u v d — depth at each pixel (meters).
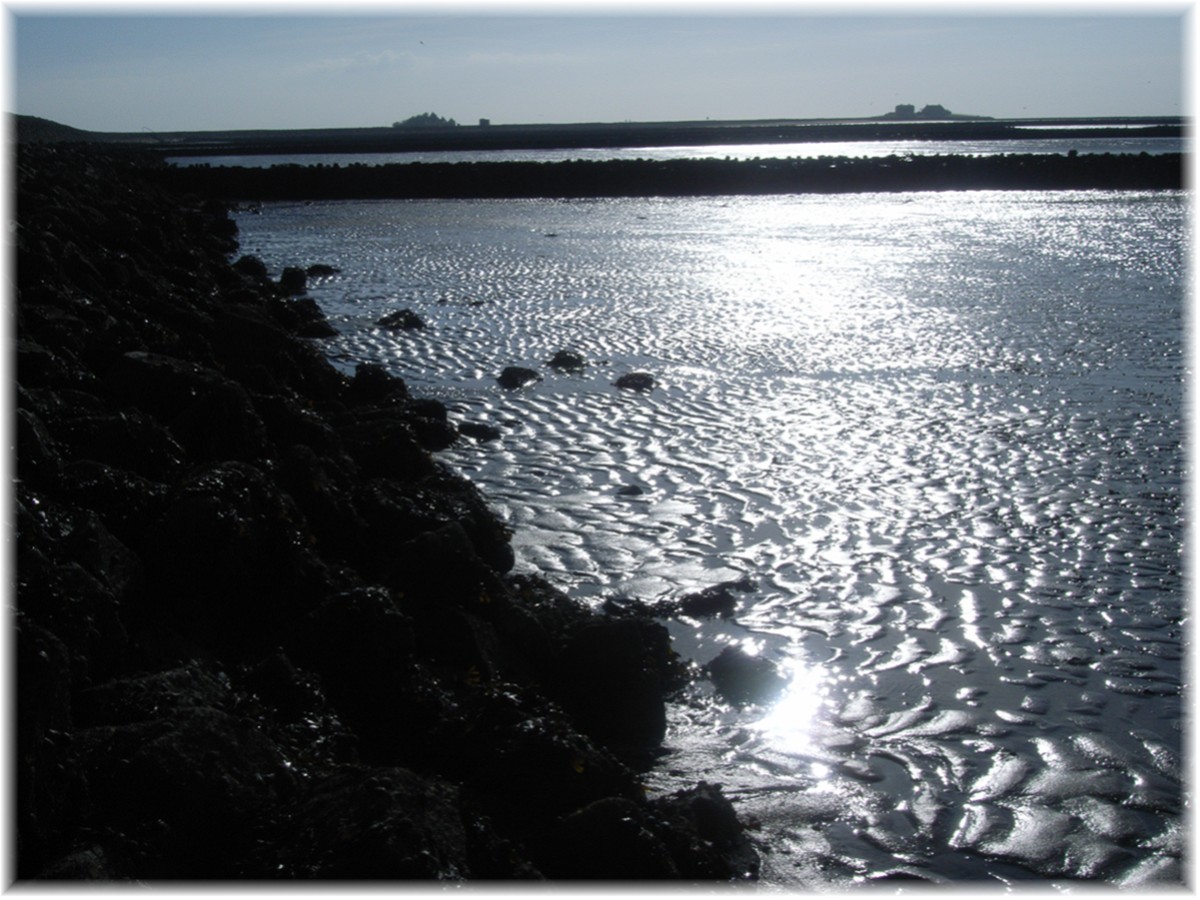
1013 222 42.03
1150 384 17.34
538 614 8.57
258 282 25.73
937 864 6.48
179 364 10.05
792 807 6.98
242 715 6.21
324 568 8.01
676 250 34.50
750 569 10.50
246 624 7.52
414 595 8.20
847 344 20.34
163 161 88.25
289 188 60.81
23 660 5.40
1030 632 9.27
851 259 31.92
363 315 23.95
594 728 7.80
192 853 5.35
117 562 6.98
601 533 11.35
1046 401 16.36
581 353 19.81
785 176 60.25
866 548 11.00
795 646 9.04
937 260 31.56
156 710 5.85
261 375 12.96
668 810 6.46
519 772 6.49
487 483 12.89
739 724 7.96
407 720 6.87
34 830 5.10
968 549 10.97
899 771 7.38
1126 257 32.00
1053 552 10.90
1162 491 12.58
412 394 16.98
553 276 29.31
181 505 7.52
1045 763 7.45
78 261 14.77
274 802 5.61
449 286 28.05
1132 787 7.20
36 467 7.46
